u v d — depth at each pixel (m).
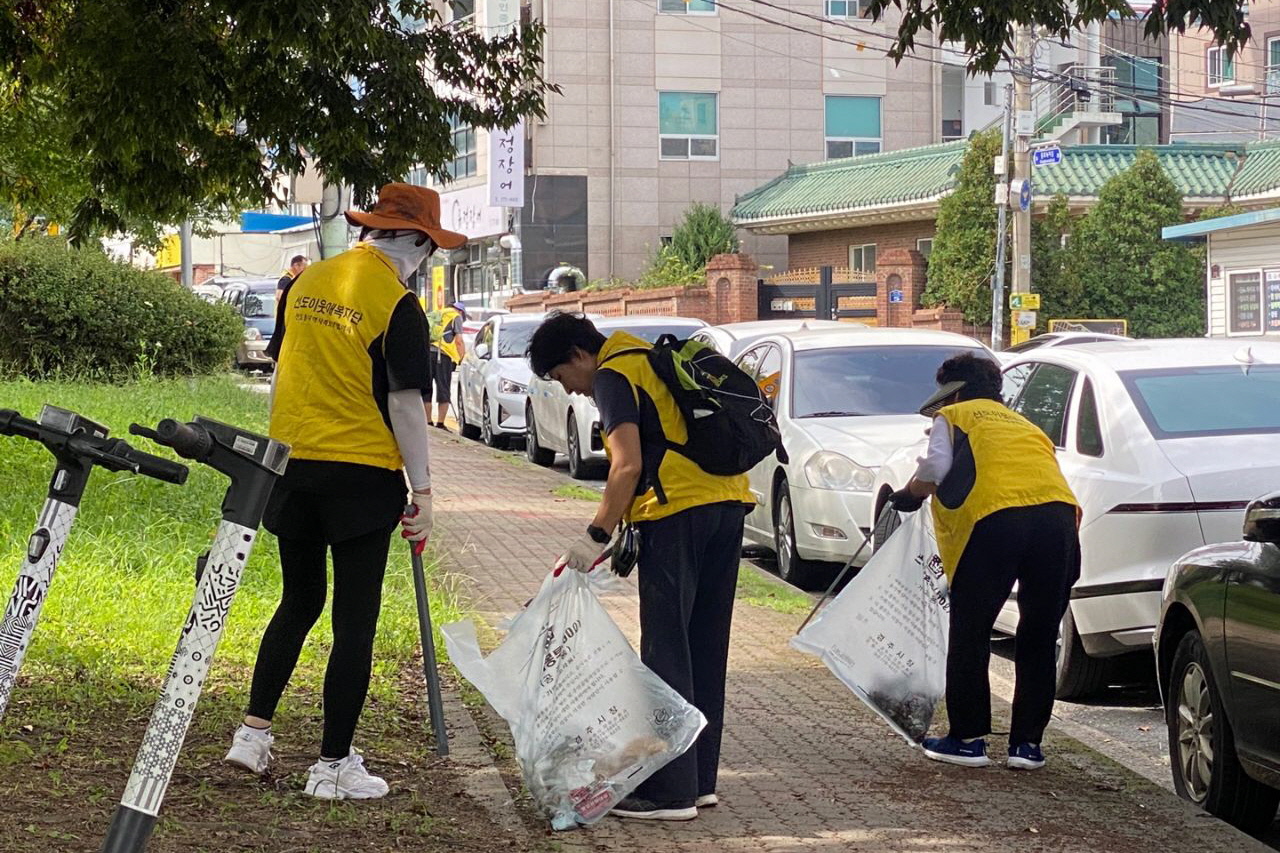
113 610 8.01
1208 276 30.16
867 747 6.75
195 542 10.15
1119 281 36.75
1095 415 8.36
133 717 6.26
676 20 47.91
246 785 5.49
